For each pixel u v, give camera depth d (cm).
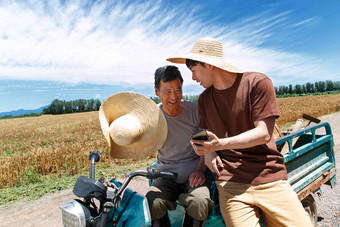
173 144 256
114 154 230
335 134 1102
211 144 177
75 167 783
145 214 172
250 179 203
